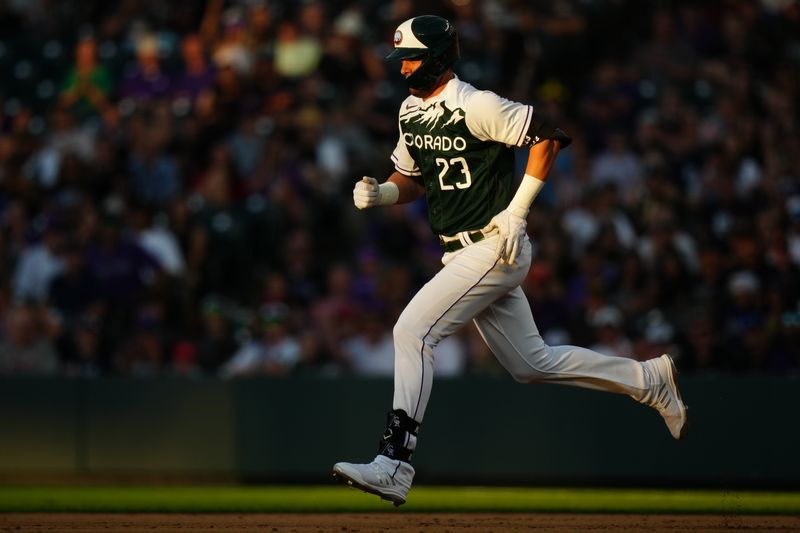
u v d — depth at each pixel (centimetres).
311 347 3322
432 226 1756
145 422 2977
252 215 3834
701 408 2767
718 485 2753
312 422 2928
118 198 3853
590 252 3606
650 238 3691
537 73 4469
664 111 4197
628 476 2802
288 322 3428
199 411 2969
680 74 4528
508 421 2862
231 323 3569
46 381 3000
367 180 1770
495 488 2855
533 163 1644
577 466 2825
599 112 4244
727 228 3769
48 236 3709
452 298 1702
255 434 2947
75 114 4372
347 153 4016
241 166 3981
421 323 1712
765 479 2727
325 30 4516
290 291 3638
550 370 1780
